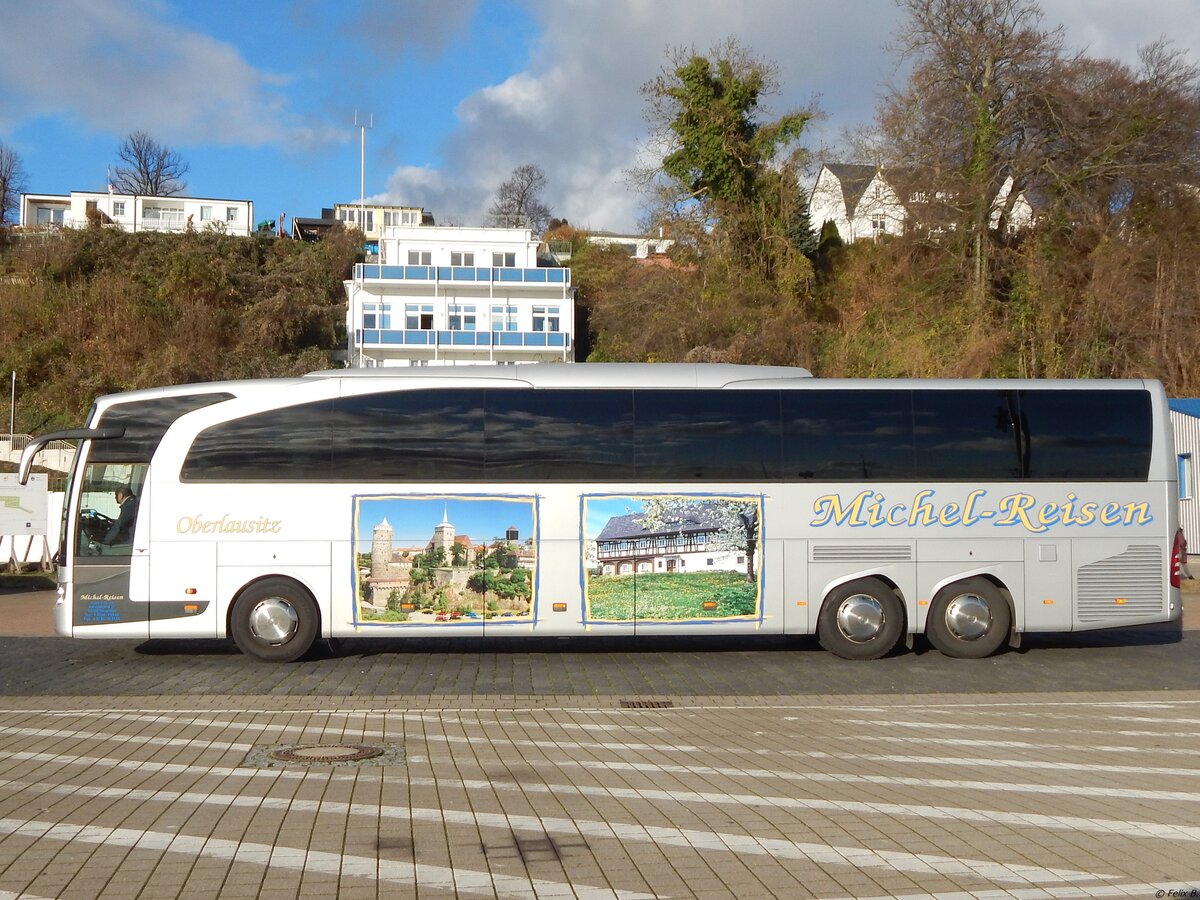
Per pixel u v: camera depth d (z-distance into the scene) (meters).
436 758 8.68
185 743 9.27
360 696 11.93
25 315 55.09
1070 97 39.72
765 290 47.03
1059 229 40.81
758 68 48.62
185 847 6.15
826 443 14.50
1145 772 8.20
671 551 14.23
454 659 14.80
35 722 10.34
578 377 14.43
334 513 14.04
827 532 14.40
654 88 48.81
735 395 14.50
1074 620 14.56
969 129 40.97
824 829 6.57
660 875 5.70
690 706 11.46
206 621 13.91
